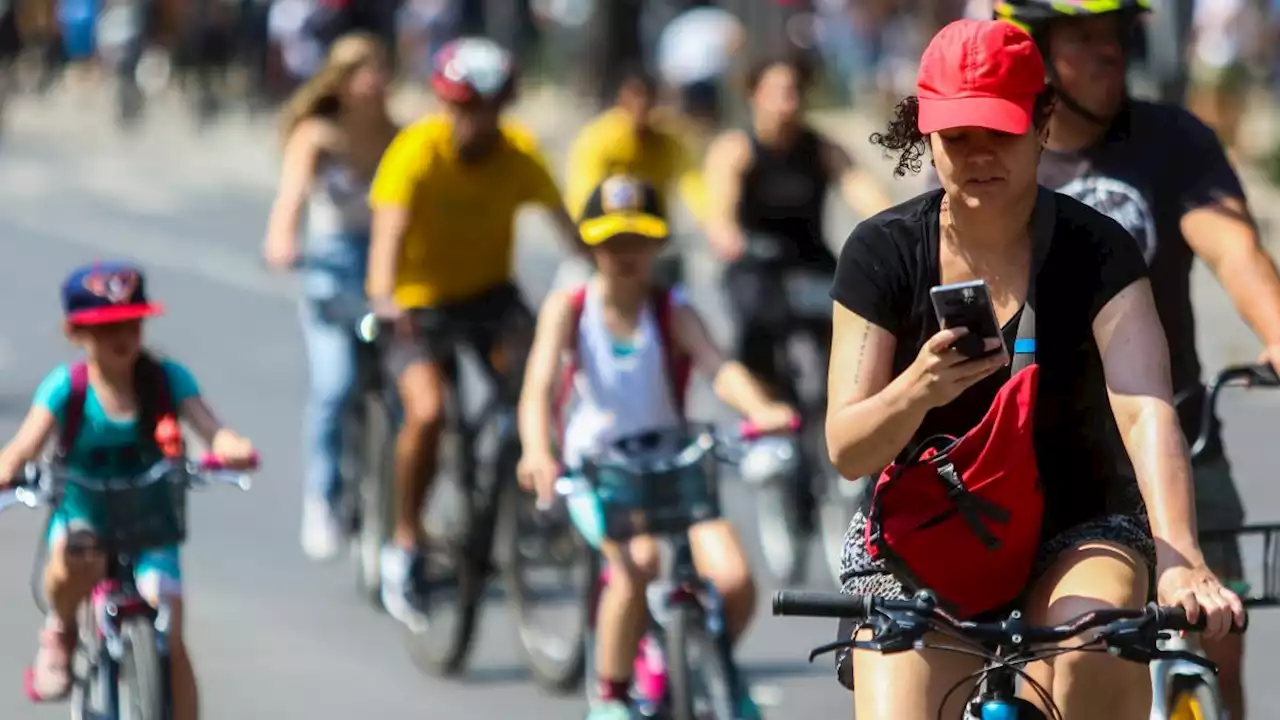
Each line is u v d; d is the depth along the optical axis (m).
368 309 23.92
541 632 21.59
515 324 22.83
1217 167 13.92
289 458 32.50
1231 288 13.66
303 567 26.12
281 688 20.95
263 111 93.00
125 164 82.19
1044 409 11.02
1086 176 13.98
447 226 22.92
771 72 25.91
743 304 25.94
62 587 16.67
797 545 25.86
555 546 21.98
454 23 86.94
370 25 77.00
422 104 82.19
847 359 11.02
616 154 29.44
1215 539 12.91
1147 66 37.94
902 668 10.95
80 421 16.41
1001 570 10.91
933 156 10.86
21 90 106.94
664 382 18.44
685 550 17.34
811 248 26.12
